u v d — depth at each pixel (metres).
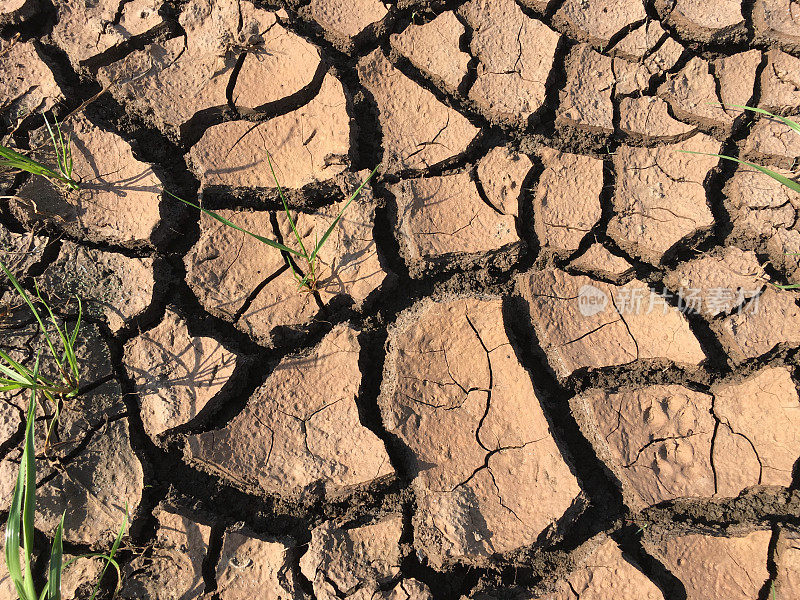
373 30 0.64
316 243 0.59
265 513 0.54
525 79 0.62
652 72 0.63
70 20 0.63
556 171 0.60
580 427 0.56
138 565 0.53
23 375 0.52
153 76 0.62
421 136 0.61
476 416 0.56
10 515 0.47
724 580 0.53
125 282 0.58
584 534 0.54
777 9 0.64
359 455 0.54
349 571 0.52
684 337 0.57
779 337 0.58
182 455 0.56
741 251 0.59
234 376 0.56
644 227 0.60
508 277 0.60
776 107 0.62
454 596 0.53
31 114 0.61
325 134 0.60
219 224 0.59
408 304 0.59
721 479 0.55
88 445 0.55
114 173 0.60
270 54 0.62
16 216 0.59
